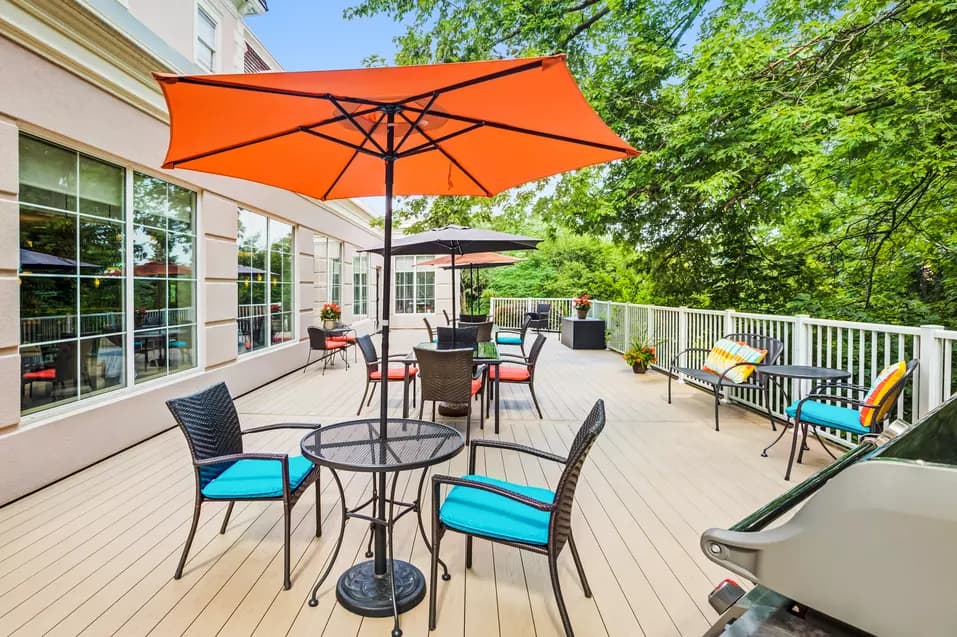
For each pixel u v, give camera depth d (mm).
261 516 2828
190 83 1769
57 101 3316
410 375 5117
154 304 4520
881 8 6133
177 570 2199
